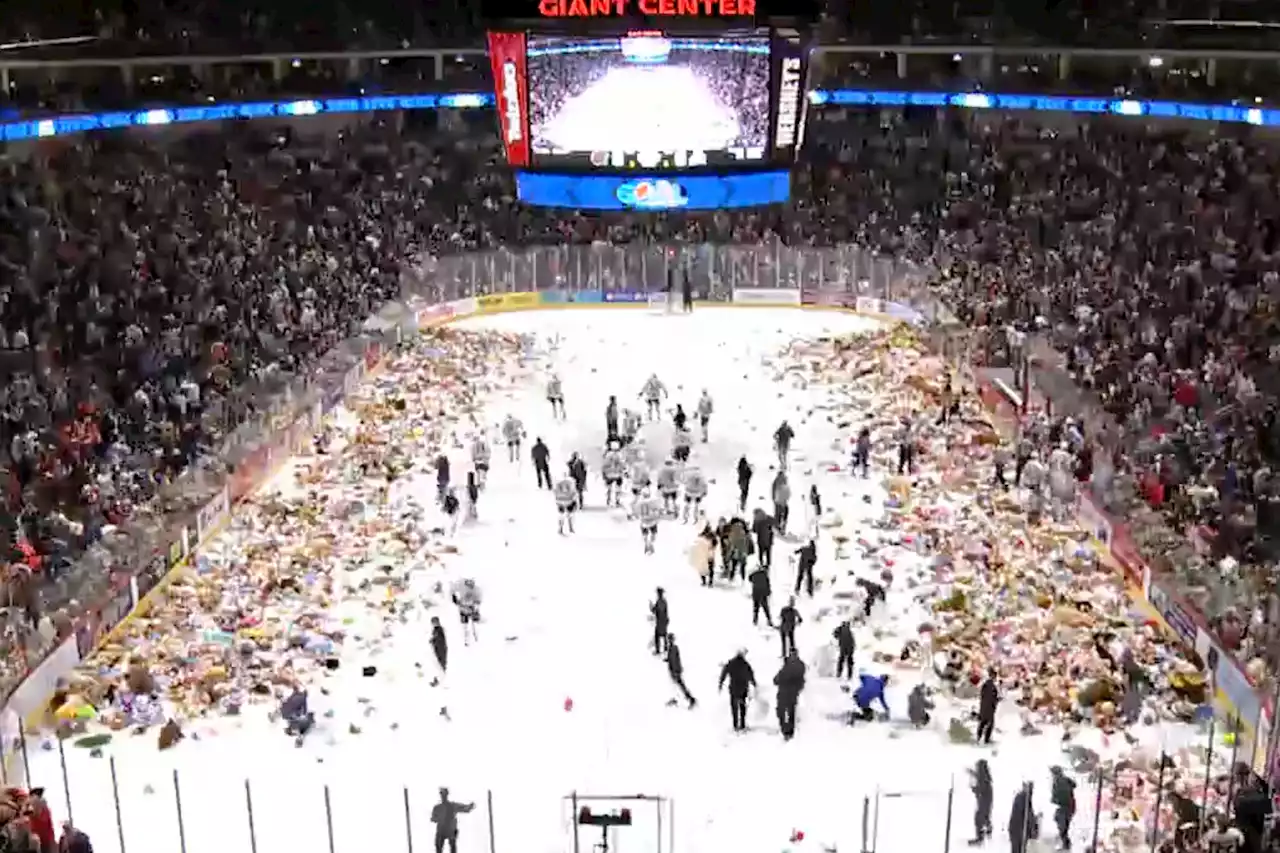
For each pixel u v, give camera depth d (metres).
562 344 44.66
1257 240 43.22
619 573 27.48
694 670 23.53
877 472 32.44
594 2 39.59
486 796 19.84
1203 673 22.31
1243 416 30.16
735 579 27.12
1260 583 22.55
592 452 34.47
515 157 41.81
